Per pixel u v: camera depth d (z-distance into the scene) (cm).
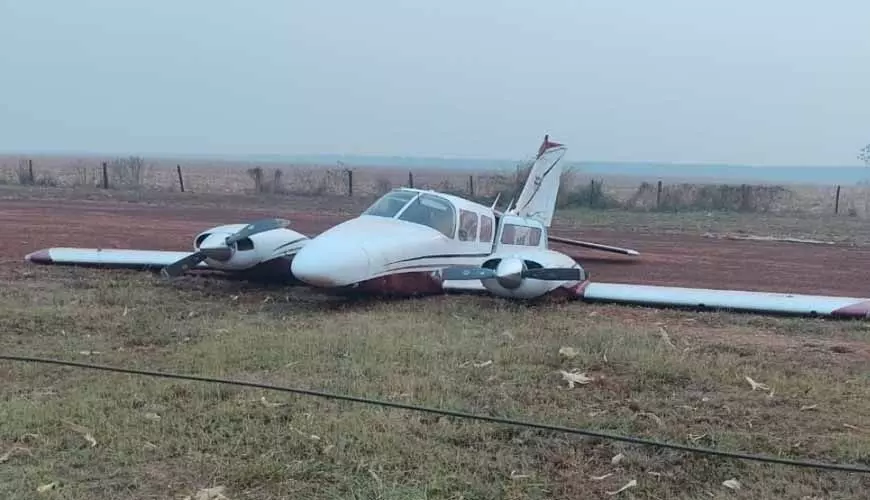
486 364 679
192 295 1027
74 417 520
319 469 450
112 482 429
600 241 2058
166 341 755
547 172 1622
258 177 3719
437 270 1075
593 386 627
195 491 419
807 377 666
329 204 3069
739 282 1360
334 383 610
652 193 3388
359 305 992
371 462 459
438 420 532
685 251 1855
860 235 2327
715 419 555
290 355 693
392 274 1001
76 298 954
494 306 1000
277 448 478
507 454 481
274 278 1121
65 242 1587
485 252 1165
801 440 515
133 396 564
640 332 843
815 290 1284
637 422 544
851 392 627
